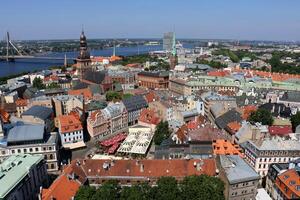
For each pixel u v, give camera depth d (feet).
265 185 446.60
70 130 577.43
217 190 338.75
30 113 618.03
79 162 403.13
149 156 541.34
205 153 451.94
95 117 640.17
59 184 346.74
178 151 456.86
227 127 593.42
